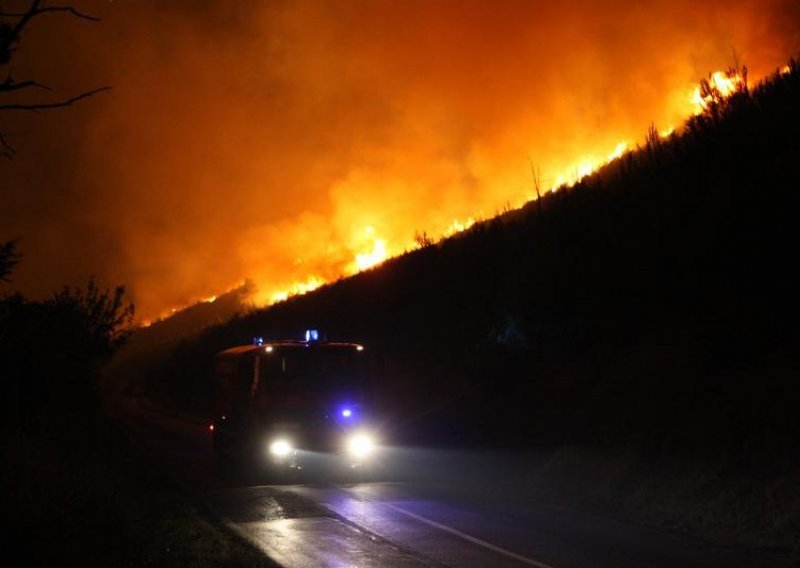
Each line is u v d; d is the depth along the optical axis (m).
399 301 31.41
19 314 13.59
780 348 14.41
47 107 6.61
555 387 18.88
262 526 11.30
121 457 18.31
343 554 9.55
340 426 17.89
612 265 19.50
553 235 21.92
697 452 12.78
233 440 18.92
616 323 19.12
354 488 14.95
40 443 12.69
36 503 8.62
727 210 16.73
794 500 10.52
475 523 11.45
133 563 8.20
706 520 11.16
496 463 16.83
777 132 18.34
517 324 21.89
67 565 7.63
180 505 12.37
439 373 24.70
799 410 12.08
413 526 11.27
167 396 61.88
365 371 18.55
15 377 13.41
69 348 21.89
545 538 10.43
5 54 6.35
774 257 15.25
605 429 15.28
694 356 15.45
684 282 17.66
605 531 10.89
